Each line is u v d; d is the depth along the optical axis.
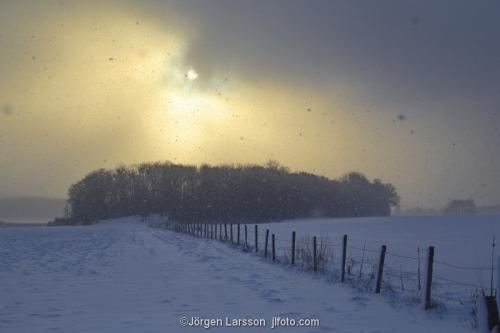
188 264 22.92
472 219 71.88
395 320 10.74
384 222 72.25
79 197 158.38
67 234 70.38
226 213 135.50
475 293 13.08
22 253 31.28
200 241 42.50
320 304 12.56
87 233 73.62
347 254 25.45
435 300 12.42
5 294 14.58
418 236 38.66
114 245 39.69
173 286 15.98
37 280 17.62
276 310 11.91
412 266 20.39
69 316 11.45
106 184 156.38
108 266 22.30
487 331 9.22
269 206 136.50
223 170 140.62
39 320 11.03
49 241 48.78
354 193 150.62
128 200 153.50
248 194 136.38
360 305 12.35
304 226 66.31
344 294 13.97
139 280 17.50
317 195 144.00
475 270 18.61
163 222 130.50
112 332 9.84
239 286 15.78
